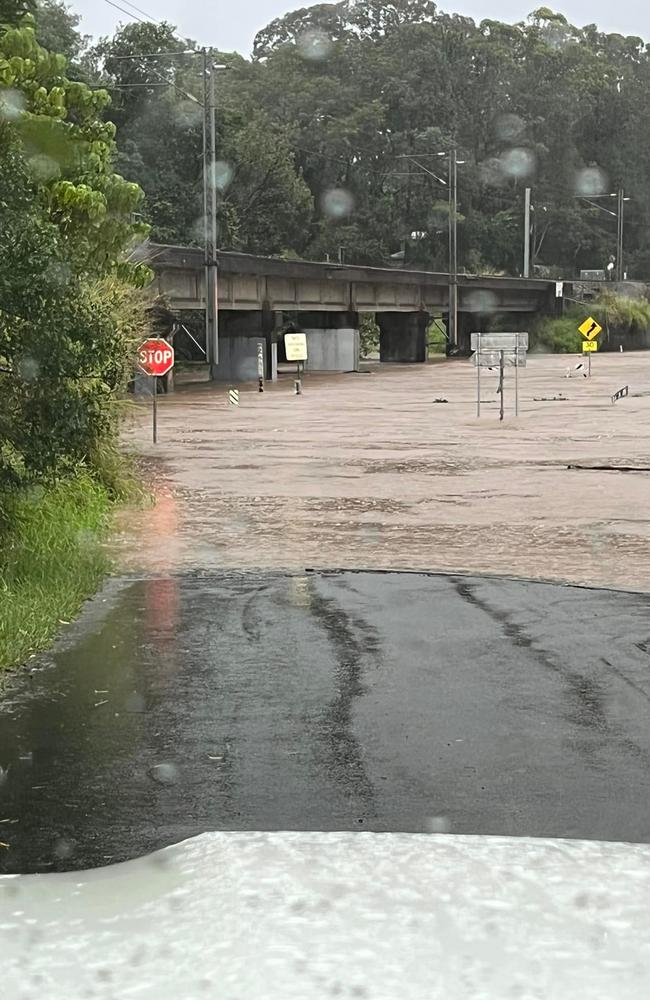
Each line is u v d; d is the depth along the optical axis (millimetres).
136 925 3553
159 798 6543
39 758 7273
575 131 151875
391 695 8641
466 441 32094
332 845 4359
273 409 45375
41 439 11922
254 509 19453
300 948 3348
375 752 7336
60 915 3641
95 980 3178
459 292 100375
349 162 125625
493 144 144250
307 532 17141
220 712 8242
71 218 13164
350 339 79688
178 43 86625
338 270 78250
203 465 26266
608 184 154500
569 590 12883
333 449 29938
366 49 139500
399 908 3635
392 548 15812
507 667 9461
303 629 10898
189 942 3400
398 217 126438
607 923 3525
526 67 151125
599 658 9766
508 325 112188
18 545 13531
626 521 18234
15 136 11508
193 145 85500
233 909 3639
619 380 66688
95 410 13336
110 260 15695
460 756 7246
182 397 52906
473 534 17016
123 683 9023
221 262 64750
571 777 6859
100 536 16109
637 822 6121
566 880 3930
